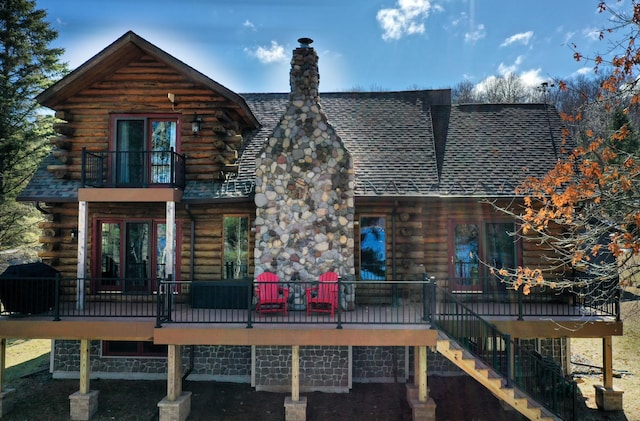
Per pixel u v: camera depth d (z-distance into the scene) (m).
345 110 14.89
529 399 9.14
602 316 10.51
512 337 10.11
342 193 11.05
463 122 14.45
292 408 9.37
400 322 9.50
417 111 14.74
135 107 12.21
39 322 9.68
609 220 8.01
